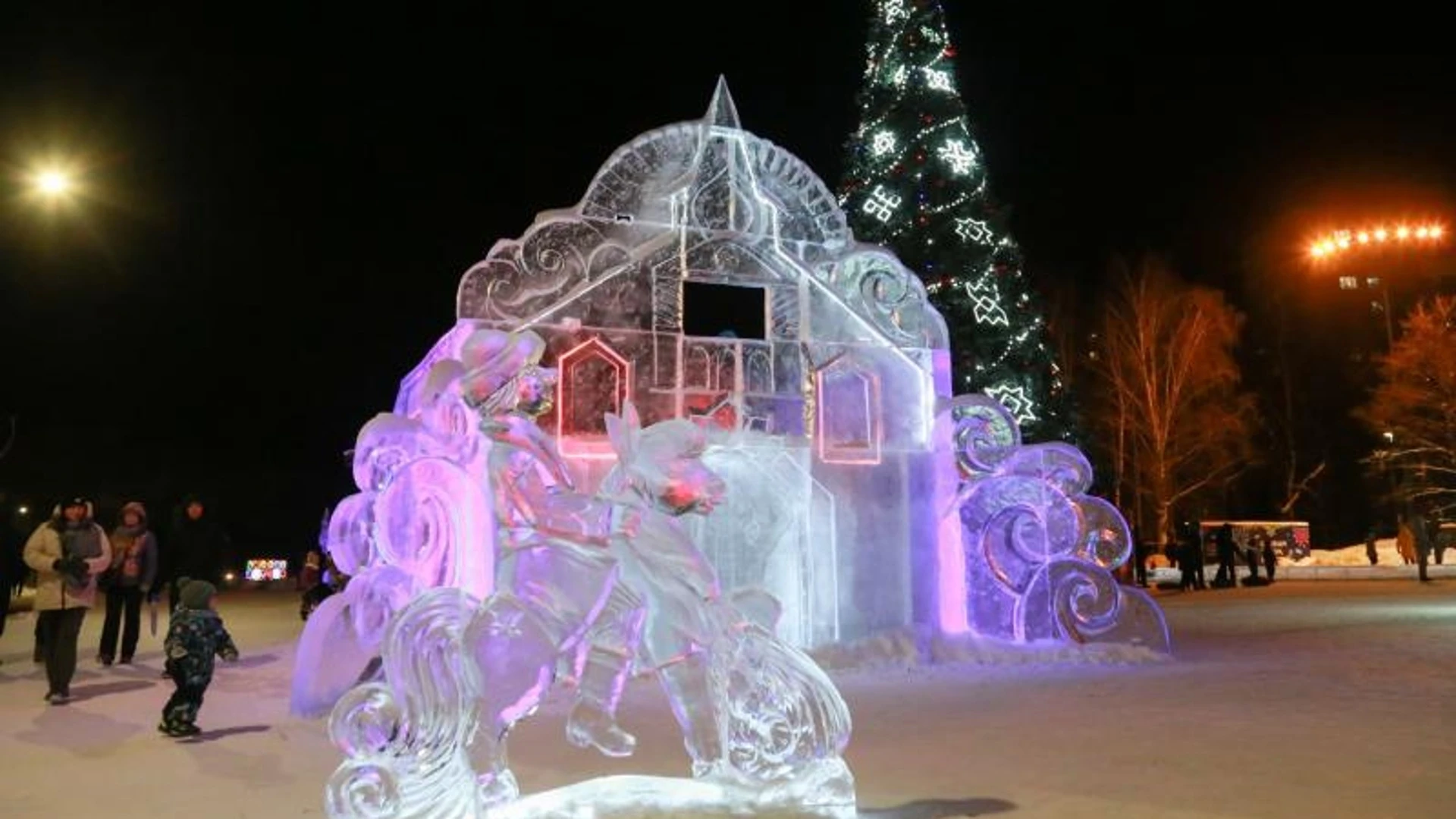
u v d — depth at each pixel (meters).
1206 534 36.16
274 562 44.09
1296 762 7.63
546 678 5.83
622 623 6.16
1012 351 21.58
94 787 7.54
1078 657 13.84
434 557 10.04
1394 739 8.41
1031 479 14.81
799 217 14.84
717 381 14.27
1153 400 37.84
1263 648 14.73
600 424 13.59
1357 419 42.94
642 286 14.06
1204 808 6.41
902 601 14.44
